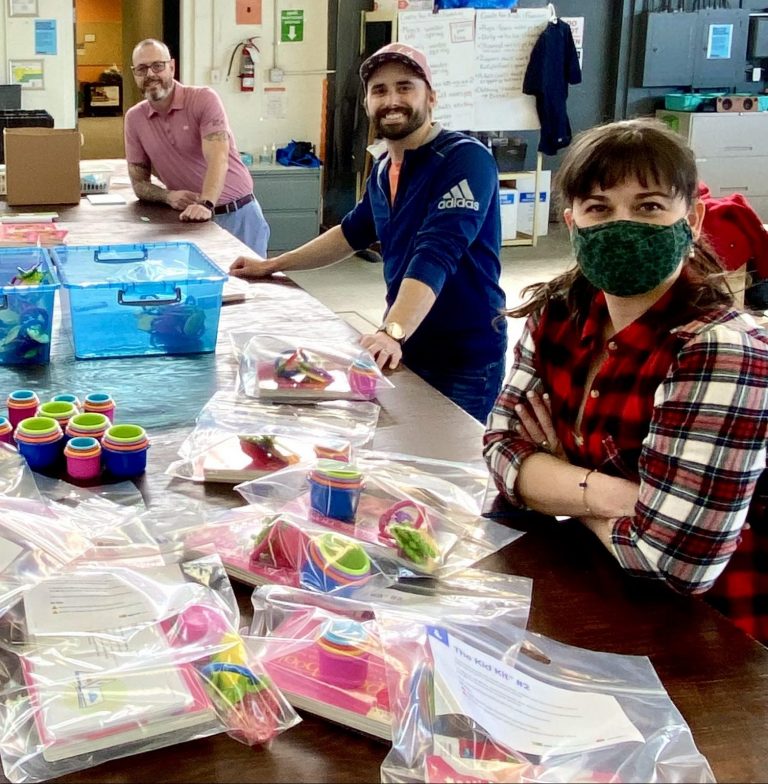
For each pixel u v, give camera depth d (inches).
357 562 49.6
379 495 59.0
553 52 274.4
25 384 78.9
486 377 105.7
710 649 46.1
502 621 47.2
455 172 95.6
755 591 58.4
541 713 40.2
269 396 75.7
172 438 68.6
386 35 266.1
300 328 95.3
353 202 291.6
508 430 61.7
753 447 48.6
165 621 44.7
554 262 275.7
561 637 46.5
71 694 39.5
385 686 41.2
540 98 277.7
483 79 273.4
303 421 72.0
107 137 417.1
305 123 281.0
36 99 254.5
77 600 46.0
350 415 73.9
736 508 49.0
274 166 267.1
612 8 306.2
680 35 306.5
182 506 58.1
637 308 54.4
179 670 41.3
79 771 37.0
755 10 317.7
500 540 56.1
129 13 386.9
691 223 52.7
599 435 55.9
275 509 56.9
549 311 60.7
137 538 53.2
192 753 38.2
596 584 51.8
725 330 50.0
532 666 43.5
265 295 108.0
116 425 64.7
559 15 300.8
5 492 57.9
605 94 315.3
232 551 52.1
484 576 51.9
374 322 217.2
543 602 49.8
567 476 56.7
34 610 45.0
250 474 61.8
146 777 36.9
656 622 48.3
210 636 43.8
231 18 266.2
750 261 106.7
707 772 37.1
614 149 50.4
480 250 101.0
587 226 52.4
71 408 67.2
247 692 40.6
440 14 262.8
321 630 44.3
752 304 108.2
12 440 65.1
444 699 39.9
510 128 281.0
